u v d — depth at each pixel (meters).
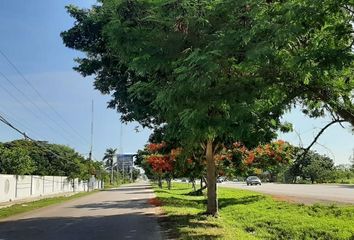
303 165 11.23
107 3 8.79
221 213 25.80
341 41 7.54
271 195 37.53
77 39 16.52
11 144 69.69
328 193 37.03
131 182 167.62
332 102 8.94
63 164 68.75
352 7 7.26
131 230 15.38
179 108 8.23
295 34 6.81
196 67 7.00
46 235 14.38
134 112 16.67
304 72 7.38
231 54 7.30
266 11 7.09
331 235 15.73
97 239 13.37
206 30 7.77
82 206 29.20
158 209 25.09
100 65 16.97
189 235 13.27
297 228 17.64
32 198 41.56
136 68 8.35
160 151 25.97
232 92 7.83
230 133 9.37
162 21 7.90
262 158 28.73
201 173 30.19
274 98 9.01
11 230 15.92
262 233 16.67
